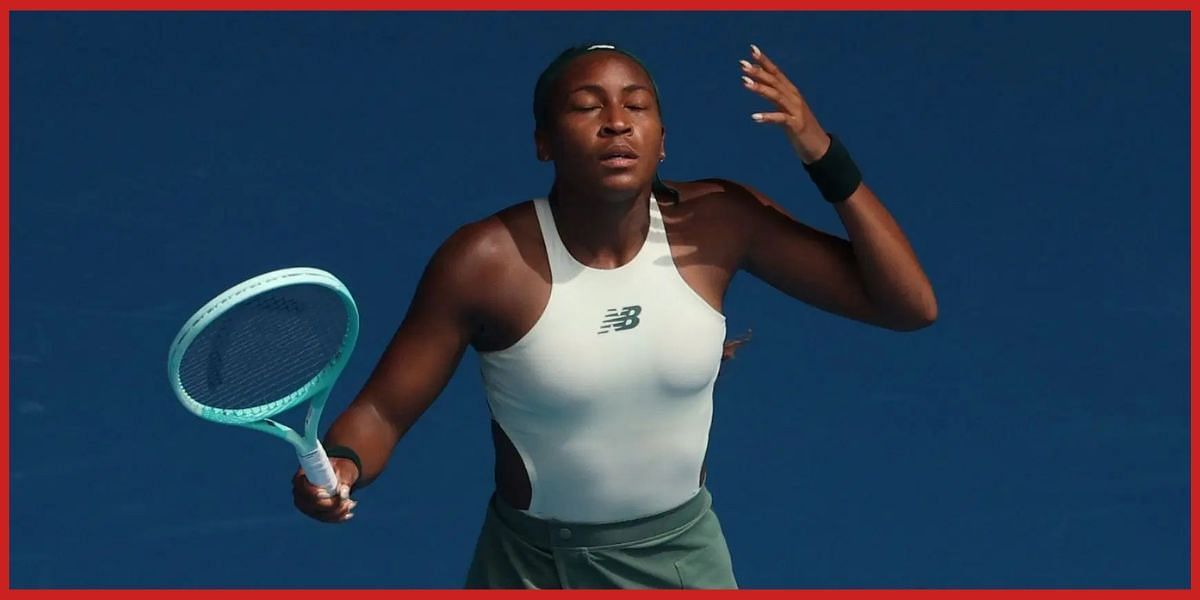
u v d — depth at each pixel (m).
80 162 21.88
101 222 21.30
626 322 13.10
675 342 13.17
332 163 21.84
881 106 22.67
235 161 21.88
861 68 23.06
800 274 13.66
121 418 19.70
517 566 13.82
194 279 20.77
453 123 22.30
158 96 22.56
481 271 13.09
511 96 22.58
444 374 13.34
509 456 13.53
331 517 12.60
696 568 13.90
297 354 12.34
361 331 20.09
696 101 22.33
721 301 13.47
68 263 20.91
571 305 13.09
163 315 20.47
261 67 22.88
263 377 12.33
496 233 13.15
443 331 13.20
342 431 13.16
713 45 23.05
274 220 21.28
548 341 13.09
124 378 20.00
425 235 21.12
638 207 13.14
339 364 12.41
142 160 21.91
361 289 20.53
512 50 23.06
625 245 13.15
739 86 22.55
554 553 13.70
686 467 13.57
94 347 20.20
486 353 13.37
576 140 12.75
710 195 13.50
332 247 20.97
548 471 13.43
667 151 21.69
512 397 13.33
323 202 21.44
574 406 13.16
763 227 13.57
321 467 12.48
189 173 21.78
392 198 21.50
